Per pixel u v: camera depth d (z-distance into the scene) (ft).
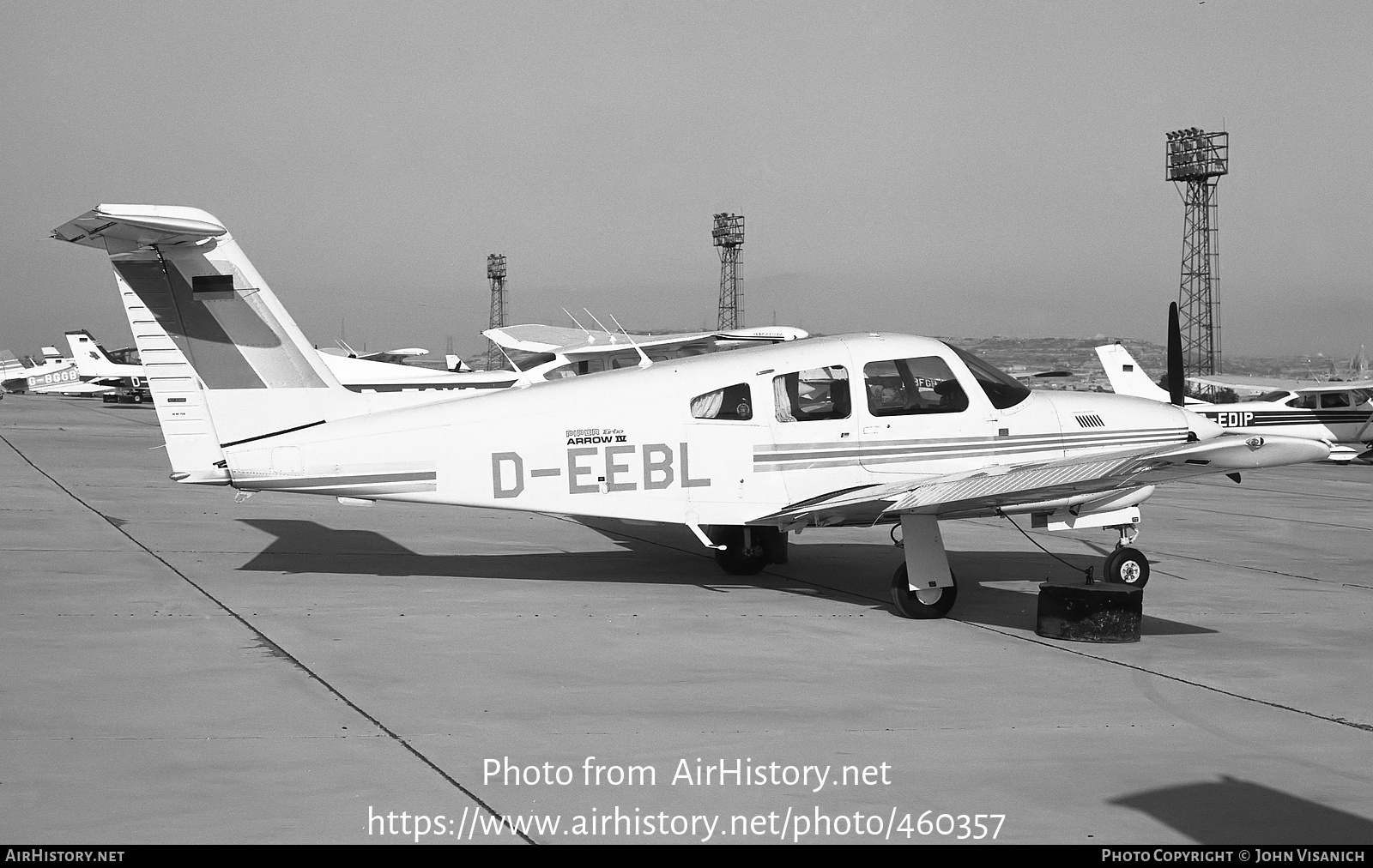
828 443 32.27
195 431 30.63
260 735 18.39
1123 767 17.76
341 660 23.49
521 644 25.36
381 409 31.83
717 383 31.83
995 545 43.65
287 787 16.14
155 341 30.40
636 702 20.93
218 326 30.66
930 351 33.58
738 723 19.71
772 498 32.07
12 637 24.73
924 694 21.86
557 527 45.29
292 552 37.91
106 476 61.82
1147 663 24.62
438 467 30.63
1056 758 18.13
